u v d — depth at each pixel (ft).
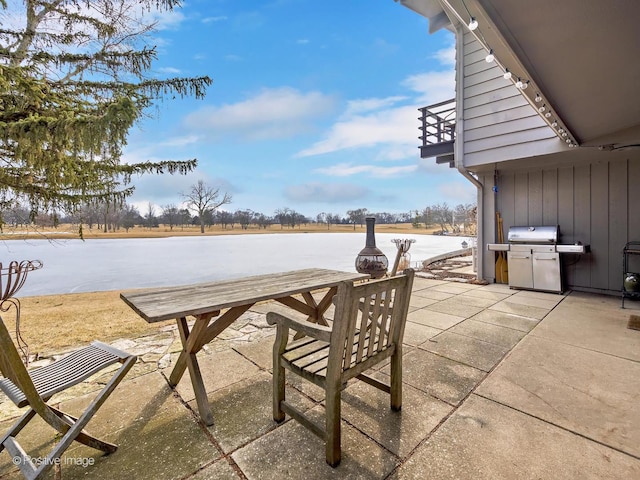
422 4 18.60
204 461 5.14
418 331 11.18
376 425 6.00
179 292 7.35
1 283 8.72
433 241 60.34
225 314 7.07
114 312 14.17
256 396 7.09
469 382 7.57
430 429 5.86
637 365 8.34
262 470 4.94
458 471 4.84
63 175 13.48
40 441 5.69
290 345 9.73
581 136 13.23
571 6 5.53
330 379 4.99
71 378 5.11
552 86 8.65
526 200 19.38
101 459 5.19
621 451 5.22
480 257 20.63
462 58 18.86
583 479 4.66
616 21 5.92
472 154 18.61
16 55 13.58
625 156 16.07
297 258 38.22
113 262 36.58
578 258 17.74
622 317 12.68
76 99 14.56
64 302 16.62
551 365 8.41
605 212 16.79
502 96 17.25
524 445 5.40
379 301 5.68
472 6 5.59
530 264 17.78
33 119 10.02
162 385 7.56
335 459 4.99
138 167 16.80
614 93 9.09
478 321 12.33
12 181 13.61
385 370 8.18
